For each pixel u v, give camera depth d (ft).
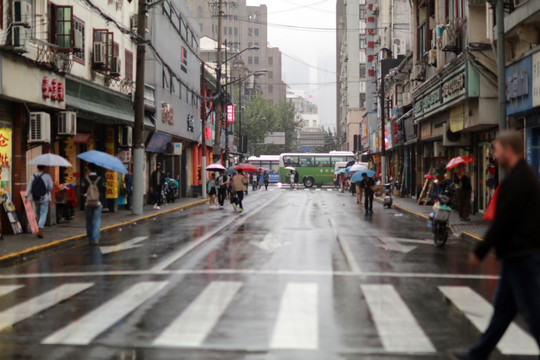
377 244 51.01
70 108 69.00
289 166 257.34
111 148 91.30
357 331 22.53
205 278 34.12
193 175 160.45
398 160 166.61
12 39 51.55
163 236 58.13
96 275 35.78
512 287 17.31
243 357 19.31
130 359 19.15
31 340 21.50
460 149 96.63
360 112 335.67
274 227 66.95
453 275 35.65
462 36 78.59
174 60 124.88
